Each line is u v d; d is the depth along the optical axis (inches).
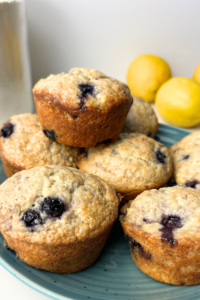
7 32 12.7
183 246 7.6
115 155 10.3
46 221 7.8
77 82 9.6
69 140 10.1
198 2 16.9
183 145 11.7
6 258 8.3
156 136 14.0
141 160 10.3
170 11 17.2
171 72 18.8
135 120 12.6
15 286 8.6
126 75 18.6
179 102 14.6
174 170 11.0
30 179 8.5
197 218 8.0
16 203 8.0
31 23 17.1
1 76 13.2
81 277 8.4
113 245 9.6
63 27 17.4
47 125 10.2
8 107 14.0
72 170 9.2
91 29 17.6
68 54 18.3
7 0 12.2
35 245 7.7
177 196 8.7
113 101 9.5
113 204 8.7
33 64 18.3
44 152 10.4
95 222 8.0
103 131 10.0
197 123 15.3
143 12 17.3
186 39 17.9
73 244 7.8
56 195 8.1
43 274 8.2
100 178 9.6
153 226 8.1
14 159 10.1
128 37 18.0
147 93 16.8
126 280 8.4
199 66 16.9
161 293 8.0
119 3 17.0
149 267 8.4
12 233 7.8
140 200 8.9
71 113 9.4
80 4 16.9
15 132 10.6
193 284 8.2
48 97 9.5
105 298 7.7
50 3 16.7
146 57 16.7
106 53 18.4
